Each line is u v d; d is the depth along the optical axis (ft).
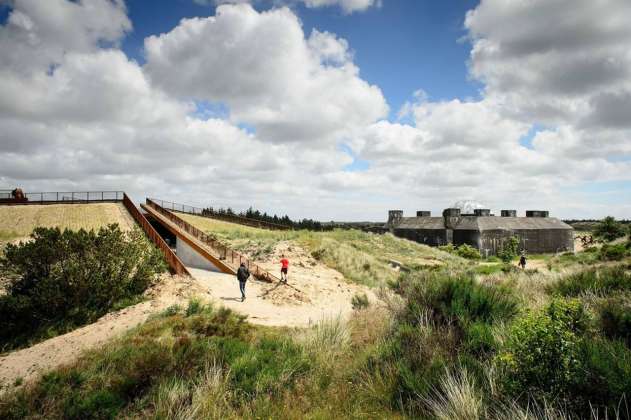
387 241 138.72
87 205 133.49
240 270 52.11
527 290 32.24
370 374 17.99
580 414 11.57
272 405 16.52
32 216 117.19
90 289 53.47
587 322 15.49
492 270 76.74
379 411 14.73
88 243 57.47
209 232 118.62
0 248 86.89
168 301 52.37
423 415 13.96
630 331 15.58
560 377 12.21
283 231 127.03
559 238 229.86
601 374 11.93
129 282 58.85
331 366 20.18
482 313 20.86
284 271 61.62
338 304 55.57
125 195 136.56
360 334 26.12
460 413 12.62
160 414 16.28
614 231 171.42
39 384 22.07
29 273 55.11
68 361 29.17
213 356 21.97
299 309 49.98
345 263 82.48
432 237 218.18
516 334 13.93
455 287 22.84
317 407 15.71
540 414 11.65
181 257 95.14
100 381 21.06
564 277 33.55
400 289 32.04
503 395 13.28
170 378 19.97
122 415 17.53
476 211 233.55
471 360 15.79
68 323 49.34
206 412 16.08
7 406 19.92
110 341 32.07
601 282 28.84
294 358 21.25
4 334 47.62
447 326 19.97
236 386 18.72
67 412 18.07
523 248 212.64
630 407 10.95
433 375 15.46
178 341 25.20
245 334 30.25
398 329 21.52
